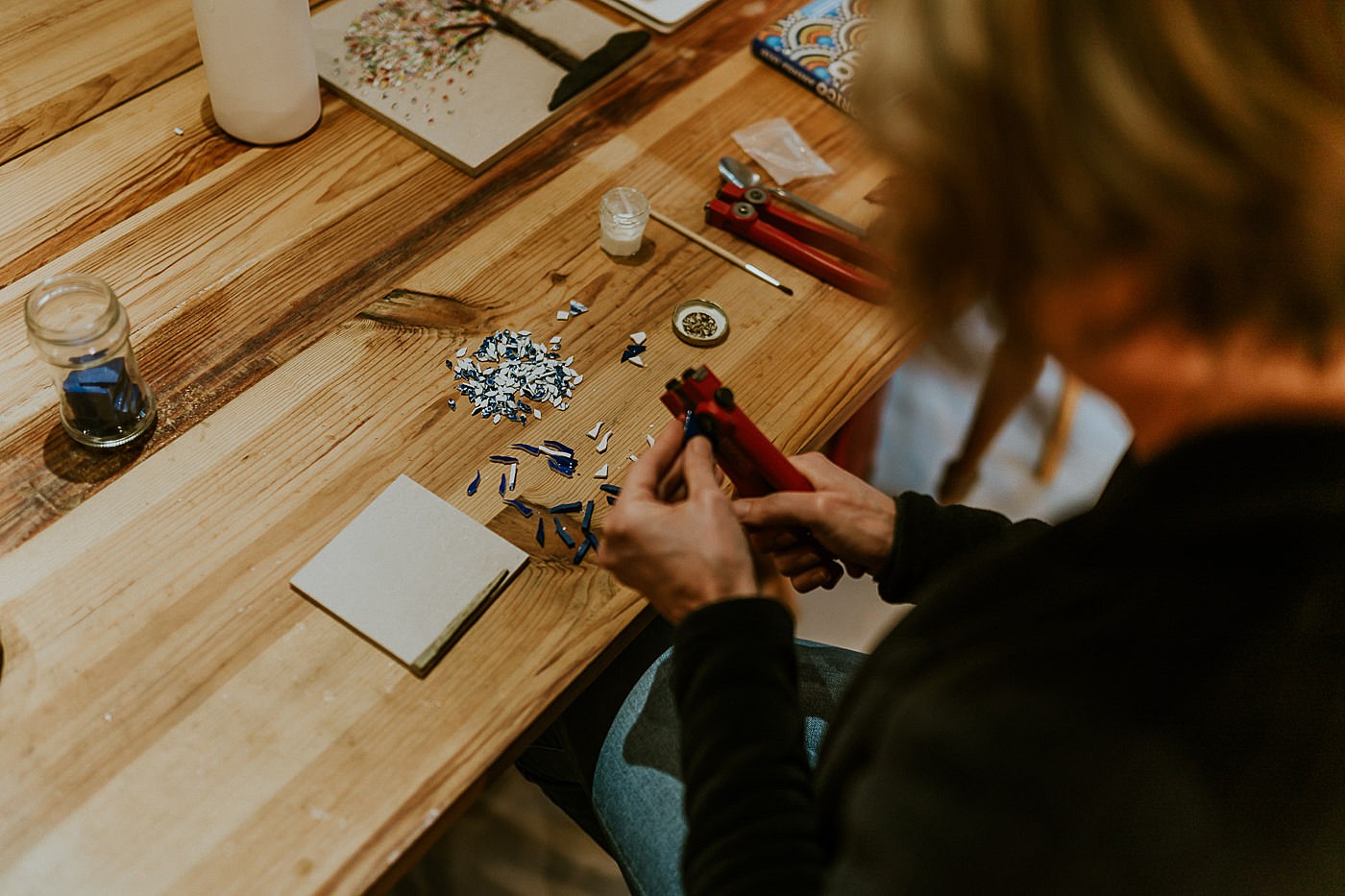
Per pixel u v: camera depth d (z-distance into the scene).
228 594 0.81
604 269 1.06
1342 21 0.38
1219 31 0.37
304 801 0.73
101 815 0.71
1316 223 0.38
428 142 1.13
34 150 1.07
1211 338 0.42
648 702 0.95
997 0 0.40
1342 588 0.42
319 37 1.22
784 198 1.14
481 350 0.98
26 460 0.86
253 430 0.90
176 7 1.23
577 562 0.86
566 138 1.17
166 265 1.00
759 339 1.03
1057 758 0.43
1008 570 0.48
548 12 1.29
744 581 0.72
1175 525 0.44
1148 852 0.42
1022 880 0.43
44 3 1.20
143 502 0.85
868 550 0.85
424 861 1.41
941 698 0.45
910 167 0.44
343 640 0.80
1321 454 0.42
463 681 0.79
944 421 1.90
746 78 1.27
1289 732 0.42
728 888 0.58
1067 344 0.48
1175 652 0.43
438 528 0.86
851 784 0.53
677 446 0.78
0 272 0.97
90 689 0.75
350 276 1.02
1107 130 0.38
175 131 1.11
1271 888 0.43
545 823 1.46
